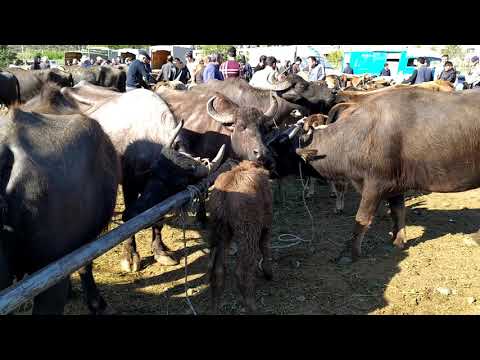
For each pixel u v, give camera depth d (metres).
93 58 31.42
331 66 30.47
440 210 7.35
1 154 2.53
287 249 5.81
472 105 5.14
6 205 2.42
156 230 5.28
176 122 4.84
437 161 5.20
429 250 5.75
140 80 11.55
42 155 2.68
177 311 4.28
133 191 4.89
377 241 6.11
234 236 4.08
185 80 15.72
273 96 6.64
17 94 4.62
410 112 5.25
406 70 27.42
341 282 4.91
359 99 7.29
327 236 6.28
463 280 4.92
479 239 5.86
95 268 5.21
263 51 26.33
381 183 5.39
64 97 5.42
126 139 4.75
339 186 7.12
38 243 2.66
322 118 6.96
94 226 3.18
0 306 2.15
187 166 4.06
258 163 4.69
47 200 2.61
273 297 4.56
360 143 5.39
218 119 5.41
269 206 4.37
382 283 4.87
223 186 4.08
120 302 4.45
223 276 4.14
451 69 15.52
